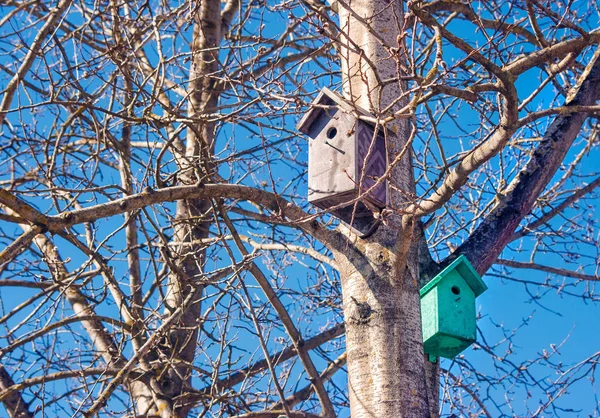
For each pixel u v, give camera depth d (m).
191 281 9.31
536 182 8.75
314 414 9.10
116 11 10.36
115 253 9.73
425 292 8.29
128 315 10.63
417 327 7.50
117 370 10.04
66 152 10.93
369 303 7.50
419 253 8.56
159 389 10.05
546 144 8.88
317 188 7.95
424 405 7.18
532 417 10.77
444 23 9.92
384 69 8.09
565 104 9.06
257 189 7.64
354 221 7.93
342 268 7.81
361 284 7.61
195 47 11.97
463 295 8.33
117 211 6.88
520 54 9.84
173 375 10.61
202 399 10.12
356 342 7.44
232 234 8.78
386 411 7.06
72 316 9.85
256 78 9.34
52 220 6.49
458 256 8.48
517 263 10.92
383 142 7.97
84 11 11.29
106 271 9.52
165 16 10.27
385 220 7.45
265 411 9.19
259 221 10.79
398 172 7.84
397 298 7.50
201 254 11.07
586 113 8.99
